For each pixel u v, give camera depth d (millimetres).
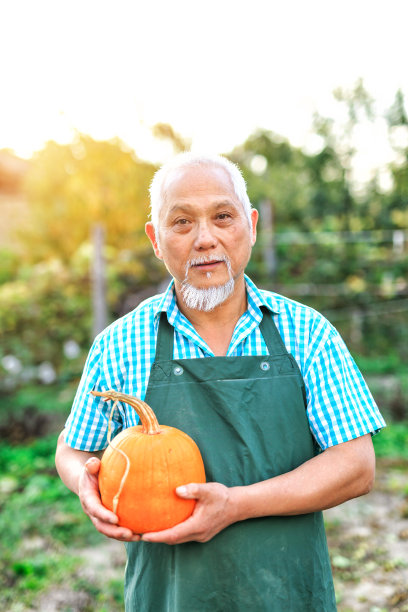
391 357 10375
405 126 15781
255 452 1671
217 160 1765
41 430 6973
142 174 11852
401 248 11758
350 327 11031
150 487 1539
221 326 1827
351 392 1730
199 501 1540
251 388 1704
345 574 3820
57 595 3623
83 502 1604
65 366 9242
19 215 13289
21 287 9484
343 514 4766
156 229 1841
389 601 3510
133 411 1771
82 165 11438
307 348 1765
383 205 15555
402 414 7391
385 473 5641
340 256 11578
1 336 9156
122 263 9789
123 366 1797
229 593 1642
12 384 8703
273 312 1802
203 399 1703
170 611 1683
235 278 1747
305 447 1707
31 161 12125
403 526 4512
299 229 14188
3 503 5004
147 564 1733
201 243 1678
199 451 1644
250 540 1652
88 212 11219
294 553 1683
